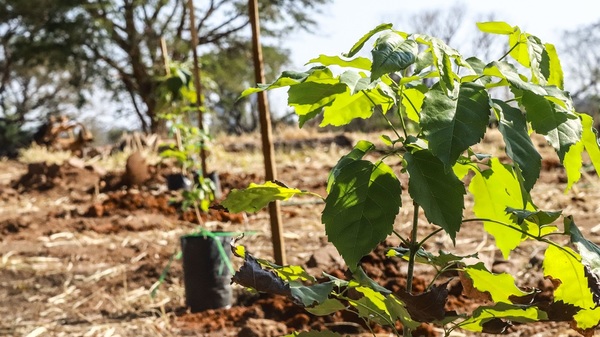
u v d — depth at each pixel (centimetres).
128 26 2981
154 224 827
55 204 1037
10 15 2925
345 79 199
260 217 852
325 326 460
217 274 530
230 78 3347
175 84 779
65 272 652
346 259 195
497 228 231
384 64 177
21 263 678
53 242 770
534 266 561
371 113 228
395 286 510
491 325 214
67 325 516
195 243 529
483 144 1477
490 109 181
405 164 199
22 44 3034
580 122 189
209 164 1409
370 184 200
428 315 200
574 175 207
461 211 189
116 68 3064
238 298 550
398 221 767
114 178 1167
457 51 195
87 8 2916
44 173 1197
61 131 1853
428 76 206
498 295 225
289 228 778
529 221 207
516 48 213
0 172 1473
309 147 1738
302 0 3158
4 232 815
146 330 494
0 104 4034
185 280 534
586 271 197
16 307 565
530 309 205
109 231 812
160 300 566
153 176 1177
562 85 220
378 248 560
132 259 688
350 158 210
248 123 3578
